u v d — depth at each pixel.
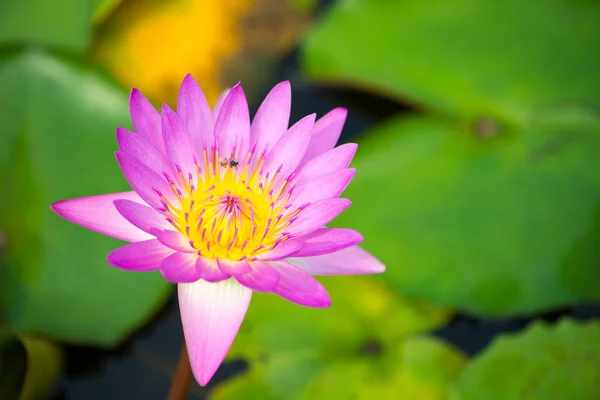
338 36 0.89
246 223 0.76
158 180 0.75
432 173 0.85
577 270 0.82
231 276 0.74
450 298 0.82
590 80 0.86
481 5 0.89
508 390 0.79
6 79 0.82
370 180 0.85
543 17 0.89
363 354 0.82
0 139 0.82
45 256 0.81
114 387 0.81
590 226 0.83
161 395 0.81
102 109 0.83
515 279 0.82
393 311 0.83
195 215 0.76
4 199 0.81
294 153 0.76
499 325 0.83
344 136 0.88
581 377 0.79
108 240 0.82
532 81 0.87
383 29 0.89
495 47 0.88
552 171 0.84
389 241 0.84
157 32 0.88
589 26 0.88
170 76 0.88
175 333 0.83
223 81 0.88
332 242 0.74
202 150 0.76
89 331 0.81
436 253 0.83
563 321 0.81
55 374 0.81
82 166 0.82
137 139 0.74
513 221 0.83
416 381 0.81
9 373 0.76
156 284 0.81
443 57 0.88
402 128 0.87
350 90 0.90
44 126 0.82
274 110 0.77
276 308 0.83
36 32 0.86
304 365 0.81
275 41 0.90
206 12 0.89
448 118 0.87
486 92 0.87
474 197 0.84
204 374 0.74
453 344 0.83
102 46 0.88
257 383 0.81
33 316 0.80
